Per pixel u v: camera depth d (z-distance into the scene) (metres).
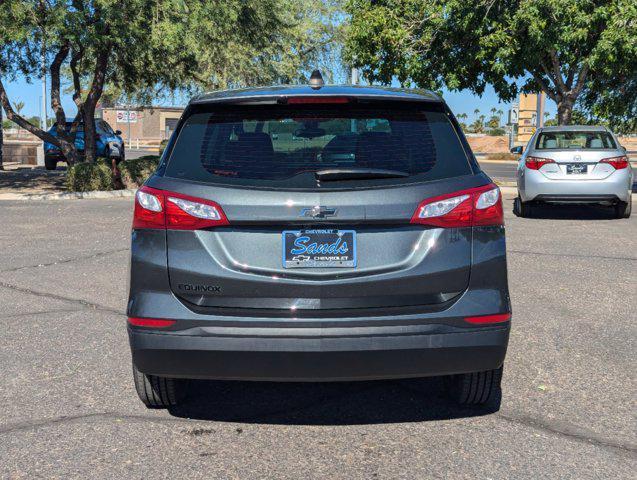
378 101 3.65
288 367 3.47
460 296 3.54
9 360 5.08
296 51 29.14
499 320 3.56
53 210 14.38
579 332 5.76
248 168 3.52
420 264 3.48
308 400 4.38
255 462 3.51
